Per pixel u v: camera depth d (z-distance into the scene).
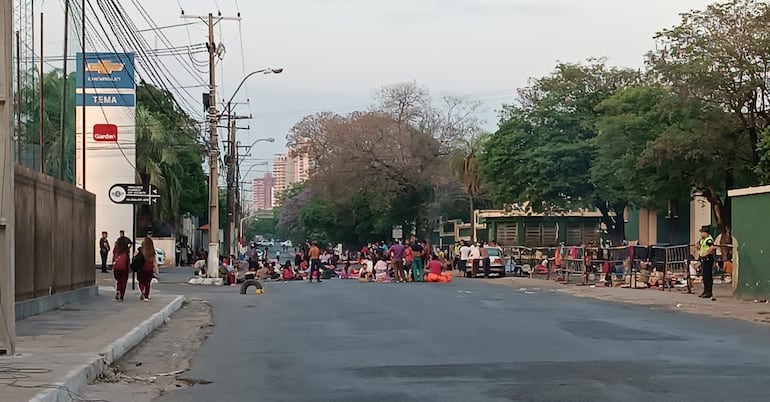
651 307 21.66
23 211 17.70
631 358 12.16
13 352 11.80
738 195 24.53
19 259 17.41
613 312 20.03
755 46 29.91
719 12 30.59
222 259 42.44
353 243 81.56
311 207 81.56
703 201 42.28
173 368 12.23
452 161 58.78
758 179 32.47
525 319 18.20
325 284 35.28
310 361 12.34
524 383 10.16
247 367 12.00
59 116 28.44
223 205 97.38
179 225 67.00
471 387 9.97
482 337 14.88
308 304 23.17
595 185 44.03
